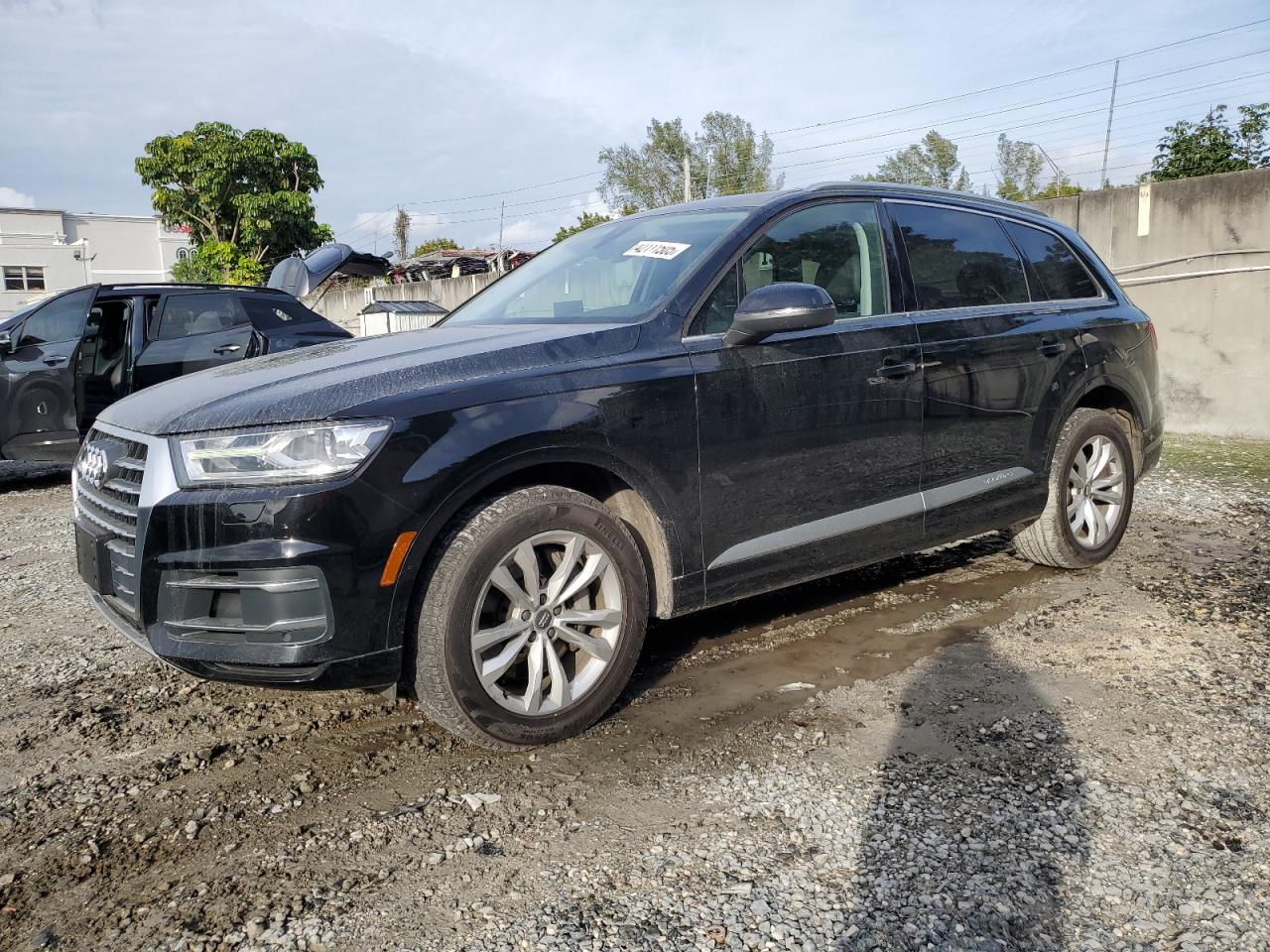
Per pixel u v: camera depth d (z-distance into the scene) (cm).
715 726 306
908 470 376
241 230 3183
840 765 277
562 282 380
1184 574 460
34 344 772
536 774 276
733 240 345
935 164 3641
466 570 269
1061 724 299
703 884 220
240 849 241
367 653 260
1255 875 218
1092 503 466
